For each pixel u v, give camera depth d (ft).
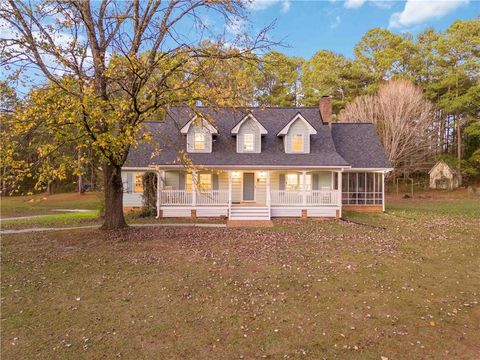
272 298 23.24
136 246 37.32
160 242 39.65
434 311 21.31
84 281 26.32
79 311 21.09
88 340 17.62
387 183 140.05
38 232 46.70
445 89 140.67
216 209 65.21
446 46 132.67
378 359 15.85
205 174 73.26
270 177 73.92
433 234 46.39
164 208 64.75
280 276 27.68
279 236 44.91
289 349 16.80
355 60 149.69
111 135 32.17
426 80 144.66
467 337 18.03
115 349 16.76
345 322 19.74
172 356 16.17
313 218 64.44
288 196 65.92
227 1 36.19
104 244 37.91
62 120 30.09
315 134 74.59
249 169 64.39
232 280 26.68
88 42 39.65
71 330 18.71
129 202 74.95
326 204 64.95
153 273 28.22
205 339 17.78
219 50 36.73
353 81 143.84
